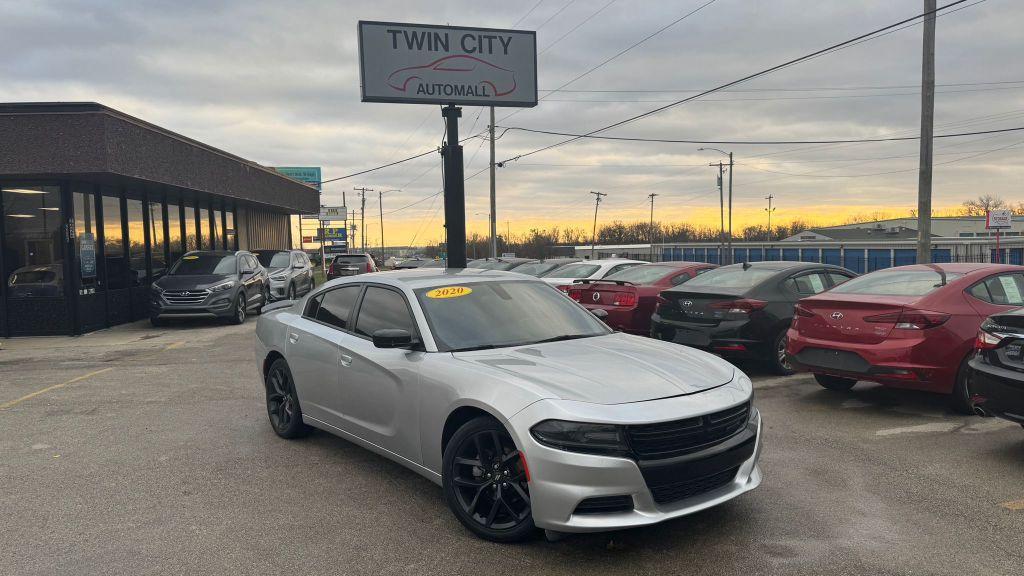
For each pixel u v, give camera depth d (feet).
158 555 12.22
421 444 14.08
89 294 48.65
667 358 14.01
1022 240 116.47
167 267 62.75
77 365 34.04
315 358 17.74
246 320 56.90
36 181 46.19
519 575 11.32
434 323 15.01
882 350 20.44
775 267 29.37
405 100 61.77
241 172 69.41
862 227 290.56
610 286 34.30
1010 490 14.75
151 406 24.23
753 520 13.33
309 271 77.00
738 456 12.35
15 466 17.42
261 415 22.76
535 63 65.05
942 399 23.58
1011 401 16.05
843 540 12.38
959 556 11.70
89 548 12.53
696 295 27.99
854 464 16.66
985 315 20.80
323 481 16.01
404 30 61.72
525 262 63.52
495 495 12.56
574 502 11.17
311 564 11.82
